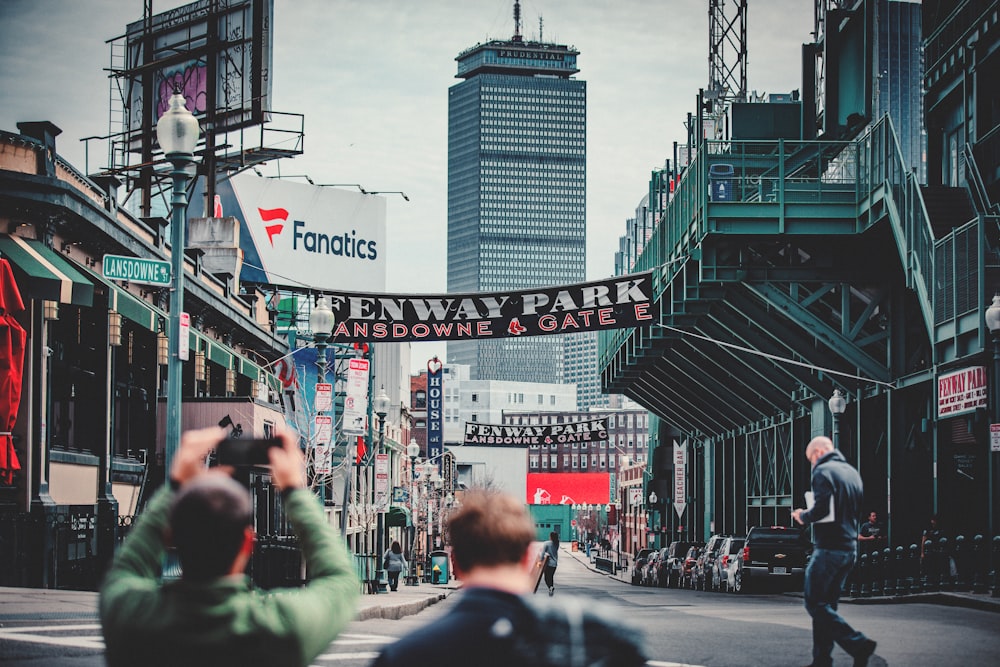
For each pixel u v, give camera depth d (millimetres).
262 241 63781
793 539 35812
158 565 4066
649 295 34719
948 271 29703
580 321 34781
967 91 39500
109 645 3742
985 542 24688
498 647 3293
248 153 52125
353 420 25203
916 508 35625
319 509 4117
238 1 51062
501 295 34594
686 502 70750
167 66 52688
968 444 30703
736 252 38250
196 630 3664
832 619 10781
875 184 35375
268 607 3775
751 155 38562
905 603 25391
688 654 13938
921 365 37156
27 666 10117
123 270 15203
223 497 3715
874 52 43531
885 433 38062
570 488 153125
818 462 11000
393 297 34906
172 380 15445
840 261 37719
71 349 25828
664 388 63688
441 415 96500
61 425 25203
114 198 27594
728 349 46594
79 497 25422
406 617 25453
